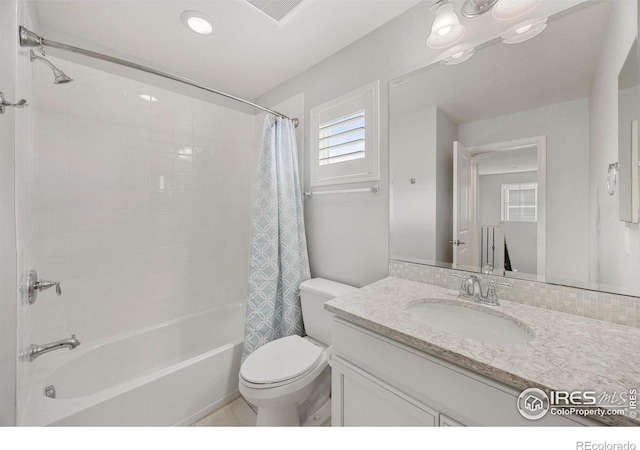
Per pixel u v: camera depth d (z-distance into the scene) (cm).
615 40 88
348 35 160
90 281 167
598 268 92
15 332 77
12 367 77
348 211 172
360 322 95
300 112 203
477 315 105
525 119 106
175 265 206
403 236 144
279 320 182
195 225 218
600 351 71
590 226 93
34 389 121
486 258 116
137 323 187
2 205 75
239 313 237
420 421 79
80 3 136
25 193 106
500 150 112
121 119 179
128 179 182
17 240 84
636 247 83
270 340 170
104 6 138
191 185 215
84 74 164
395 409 86
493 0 105
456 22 109
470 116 120
